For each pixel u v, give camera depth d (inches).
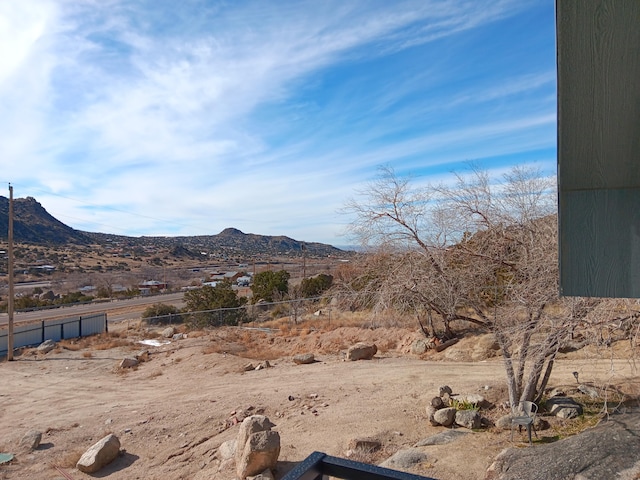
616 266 120.4
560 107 109.9
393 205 406.3
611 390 350.6
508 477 240.8
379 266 437.1
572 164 118.2
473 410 356.5
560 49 101.3
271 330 1023.0
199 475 330.3
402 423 379.9
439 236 371.6
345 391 501.7
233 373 672.4
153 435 433.4
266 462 299.0
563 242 124.3
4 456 400.5
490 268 339.6
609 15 92.7
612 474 216.4
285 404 476.4
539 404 358.3
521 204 344.5
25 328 1045.8
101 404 561.3
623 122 106.9
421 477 76.5
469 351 636.7
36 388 665.0
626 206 119.5
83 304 1930.4
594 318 251.9
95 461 363.6
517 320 315.0
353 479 80.6
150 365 778.8
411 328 801.6
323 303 1211.2
